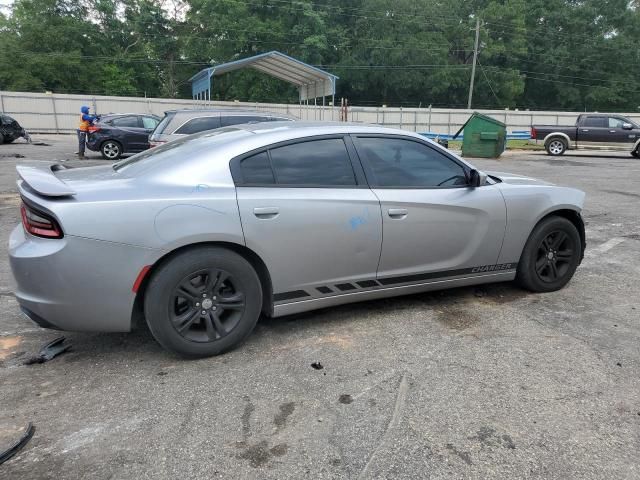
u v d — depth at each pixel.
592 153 23.80
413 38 52.44
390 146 3.90
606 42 60.41
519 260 4.44
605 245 6.38
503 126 19.45
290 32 51.06
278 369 3.18
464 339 3.63
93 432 2.54
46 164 3.70
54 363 3.25
